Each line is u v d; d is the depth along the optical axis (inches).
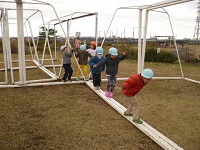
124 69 489.4
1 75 389.4
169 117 198.8
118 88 165.0
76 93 271.7
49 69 469.7
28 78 366.9
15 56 725.9
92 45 340.2
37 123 178.2
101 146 144.3
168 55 651.5
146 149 142.1
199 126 179.9
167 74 439.5
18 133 159.6
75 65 523.8
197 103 242.8
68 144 145.6
